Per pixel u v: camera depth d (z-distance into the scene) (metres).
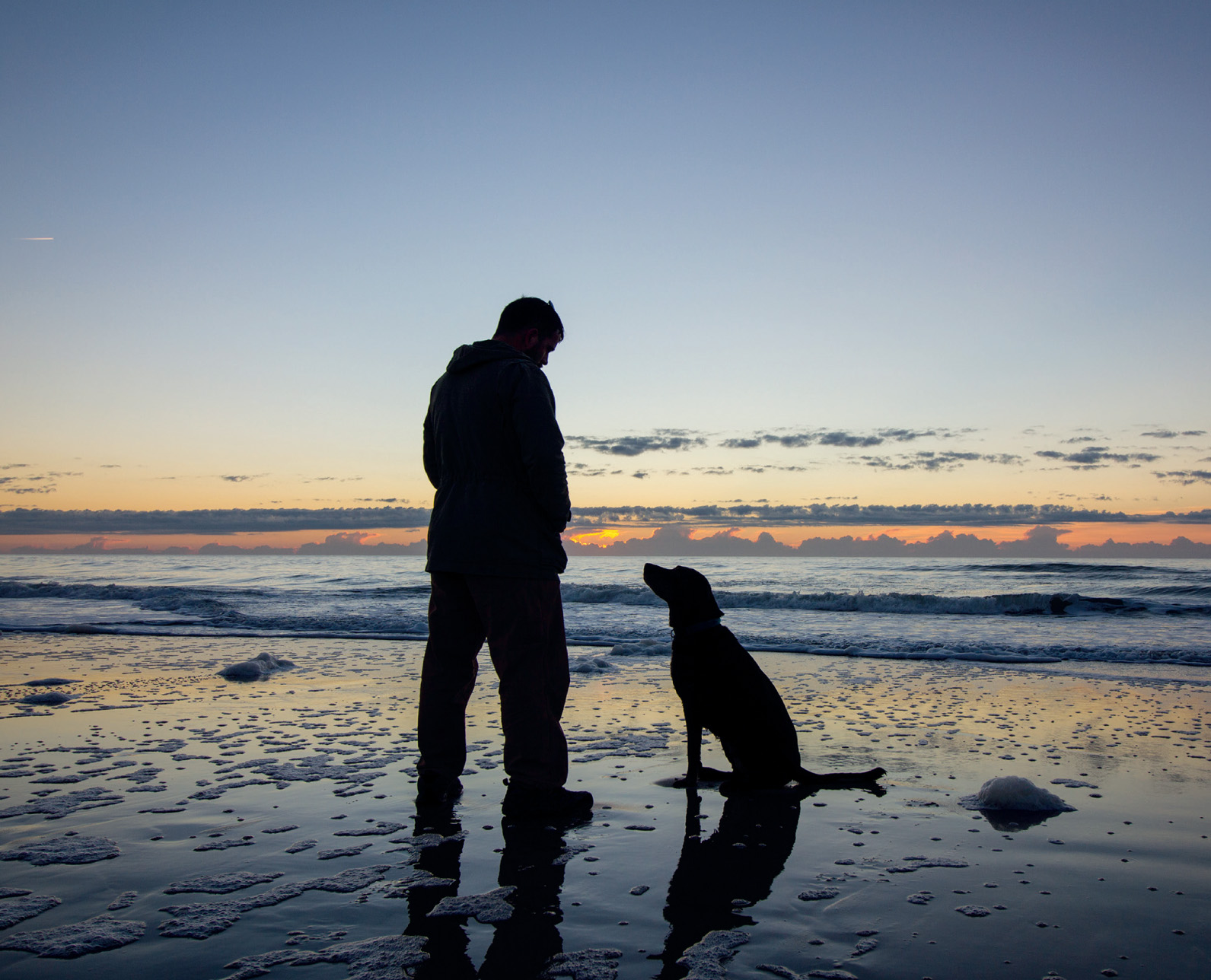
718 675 3.24
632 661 7.30
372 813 2.76
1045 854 2.39
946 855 2.38
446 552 2.81
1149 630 10.67
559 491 2.76
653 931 1.81
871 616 12.91
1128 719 4.66
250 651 7.86
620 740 4.07
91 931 1.76
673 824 2.70
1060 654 7.96
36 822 2.62
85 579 31.09
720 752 3.80
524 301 3.05
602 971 1.60
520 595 2.78
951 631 10.54
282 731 4.14
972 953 1.71
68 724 4.31
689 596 3.40
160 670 6.44
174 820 2.64
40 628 10.06
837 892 2.07
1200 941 1.77
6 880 2.09
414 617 11.63
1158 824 2.70
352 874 2.16
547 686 2.82
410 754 3.63
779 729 3.21
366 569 42.56
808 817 2.79
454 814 2.76
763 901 2.01
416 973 1.58
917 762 3.63
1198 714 4.82
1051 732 4.29
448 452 2.91
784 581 28.84
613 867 2.25
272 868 2.21
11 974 1.54
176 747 3.77
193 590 18.98
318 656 7.59
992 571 33.50
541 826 2.65
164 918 1.84
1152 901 2.02
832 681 6.23
